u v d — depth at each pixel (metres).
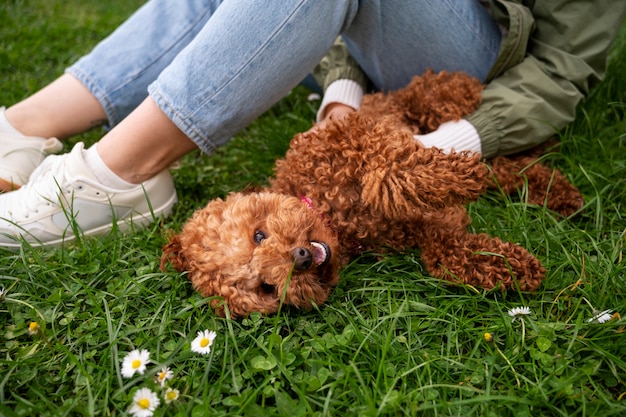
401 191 0.68
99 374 0.63
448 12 0.83
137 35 0.91
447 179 0.69
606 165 0.91
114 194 0.81
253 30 0.70
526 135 0.83
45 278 0.76
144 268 0.77
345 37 0.90
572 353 0.62
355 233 0.77
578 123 0.99
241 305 0.70
